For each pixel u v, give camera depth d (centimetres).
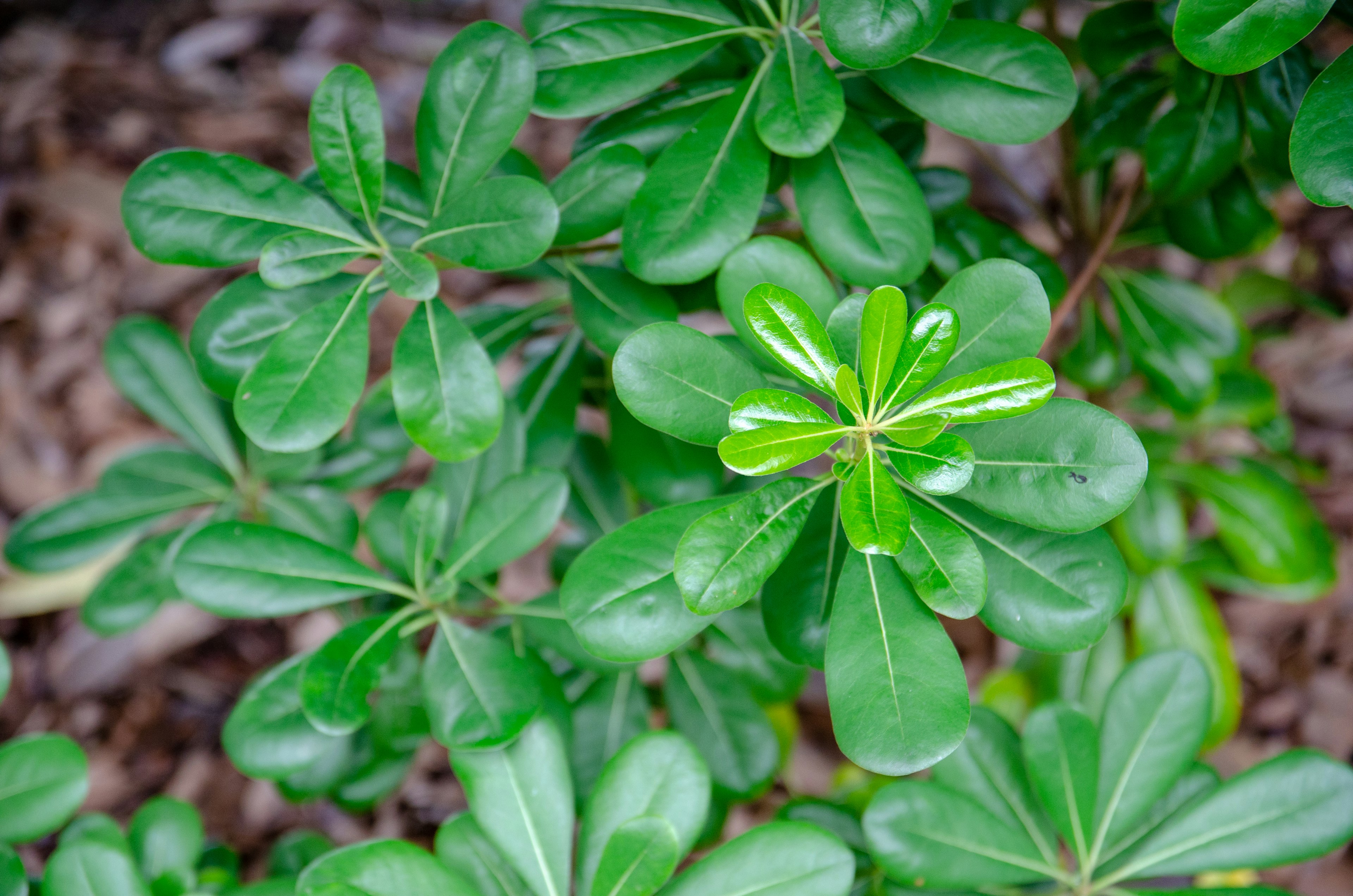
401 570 86
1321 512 155
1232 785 80
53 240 193
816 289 78
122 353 96
